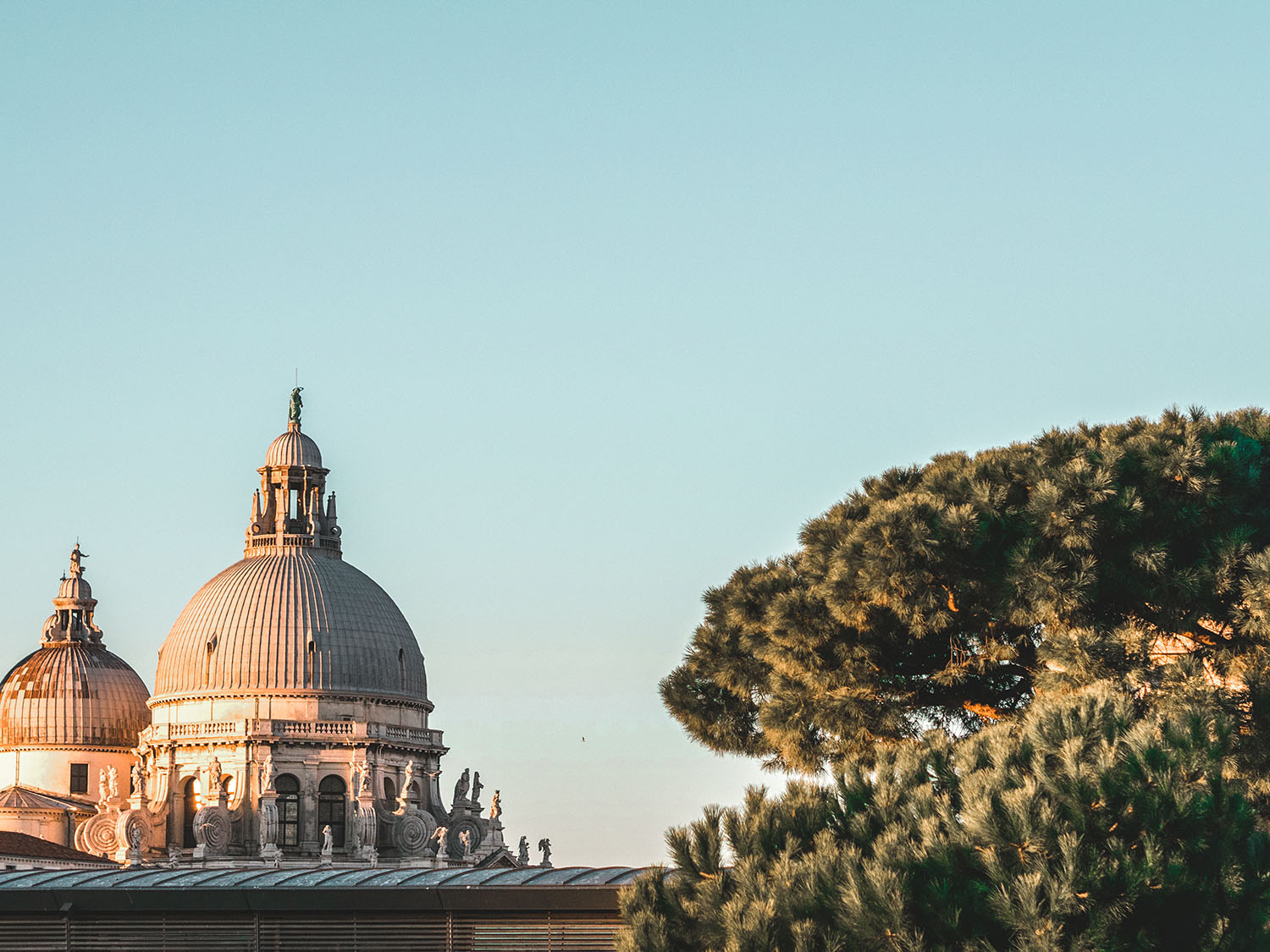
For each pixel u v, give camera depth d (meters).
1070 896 79.31
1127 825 81.75
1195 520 119.31
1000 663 130.12
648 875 97.75
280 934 121.25
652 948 92.75
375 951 119.56
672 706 142.62
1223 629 121.69
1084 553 118.81
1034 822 81.69
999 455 128.75
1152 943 81.12
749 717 141.88
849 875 84.94
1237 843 84.00
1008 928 81.50
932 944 82.69
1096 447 125.75
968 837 83.88
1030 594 118.25
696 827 96.38
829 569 128.38
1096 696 91.56
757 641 135.75
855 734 125.88
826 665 128.62
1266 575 114.56
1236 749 109.81
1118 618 122.12
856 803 93.00
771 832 93.44
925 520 122.12
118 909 122.62
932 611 123.06
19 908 123.44
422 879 126.88
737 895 90.06
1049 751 87.31
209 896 120.81
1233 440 124.06
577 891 115.75
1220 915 82.81
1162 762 82.75
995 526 121.75
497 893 116.69
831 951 84.44
